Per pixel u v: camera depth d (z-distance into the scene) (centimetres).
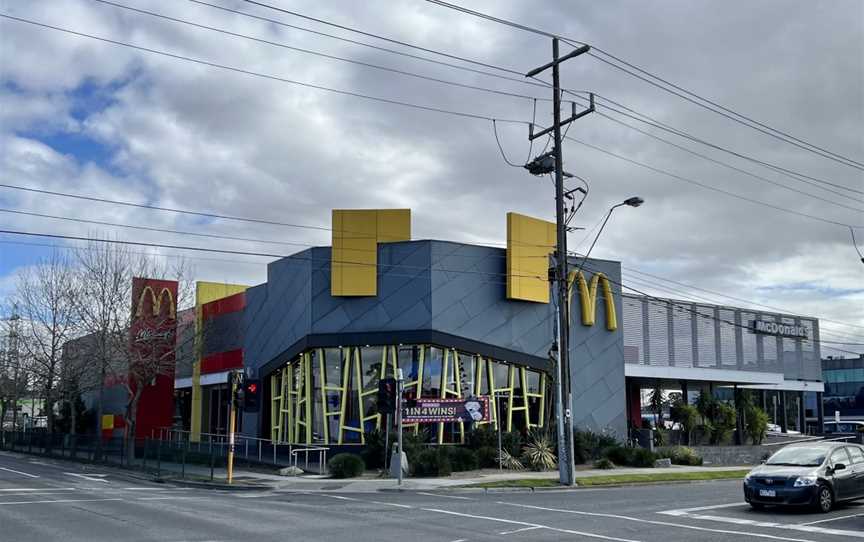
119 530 1529
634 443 4084
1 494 2266
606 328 4106
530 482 2733
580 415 3928
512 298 3662
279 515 1820
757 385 5809
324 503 2139
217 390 4738
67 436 4541
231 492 2584
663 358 5147
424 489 2583
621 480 2903
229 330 4541
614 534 1526
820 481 1870
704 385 5575
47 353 4862
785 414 7119
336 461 2967
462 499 2277
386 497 2347
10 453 5350
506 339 3666
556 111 2853
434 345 3472
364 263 3531
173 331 4278
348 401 3509
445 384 3469
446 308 3503
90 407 5691
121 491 2475
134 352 3919
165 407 4856
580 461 3588
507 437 3428
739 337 5769
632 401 5156
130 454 3706
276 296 4000
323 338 3547
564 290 2847
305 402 3612
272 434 3888
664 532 1557
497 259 3703
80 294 4622
